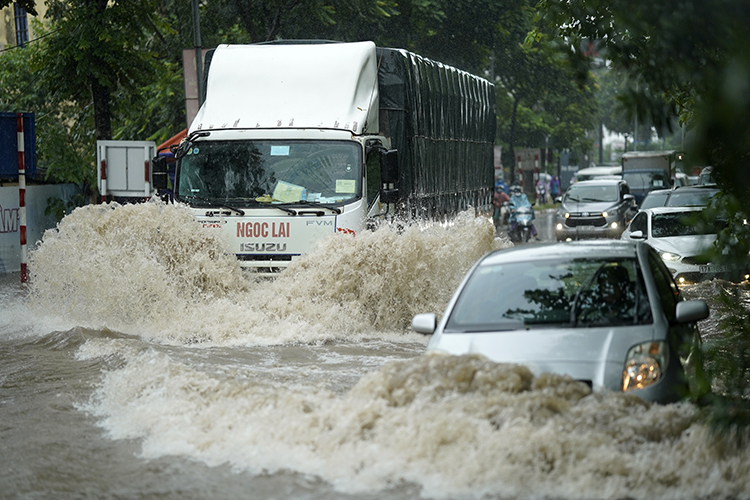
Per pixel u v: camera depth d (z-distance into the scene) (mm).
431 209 42812
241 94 34781
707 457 13383
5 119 44312
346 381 22094
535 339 16312
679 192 54750
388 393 15812
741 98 10242
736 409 13156
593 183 83625
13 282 46844
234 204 32719
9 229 53656
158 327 30094
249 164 33125
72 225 32812
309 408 16766
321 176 32656
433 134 43062
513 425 14070
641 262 18188
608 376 15305
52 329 30234
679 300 19859
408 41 85750
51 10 63406
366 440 14922
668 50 12078
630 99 12461
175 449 16141
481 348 16406
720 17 11164
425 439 14203
